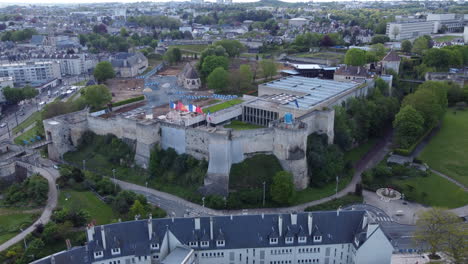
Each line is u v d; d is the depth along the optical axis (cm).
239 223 15875
